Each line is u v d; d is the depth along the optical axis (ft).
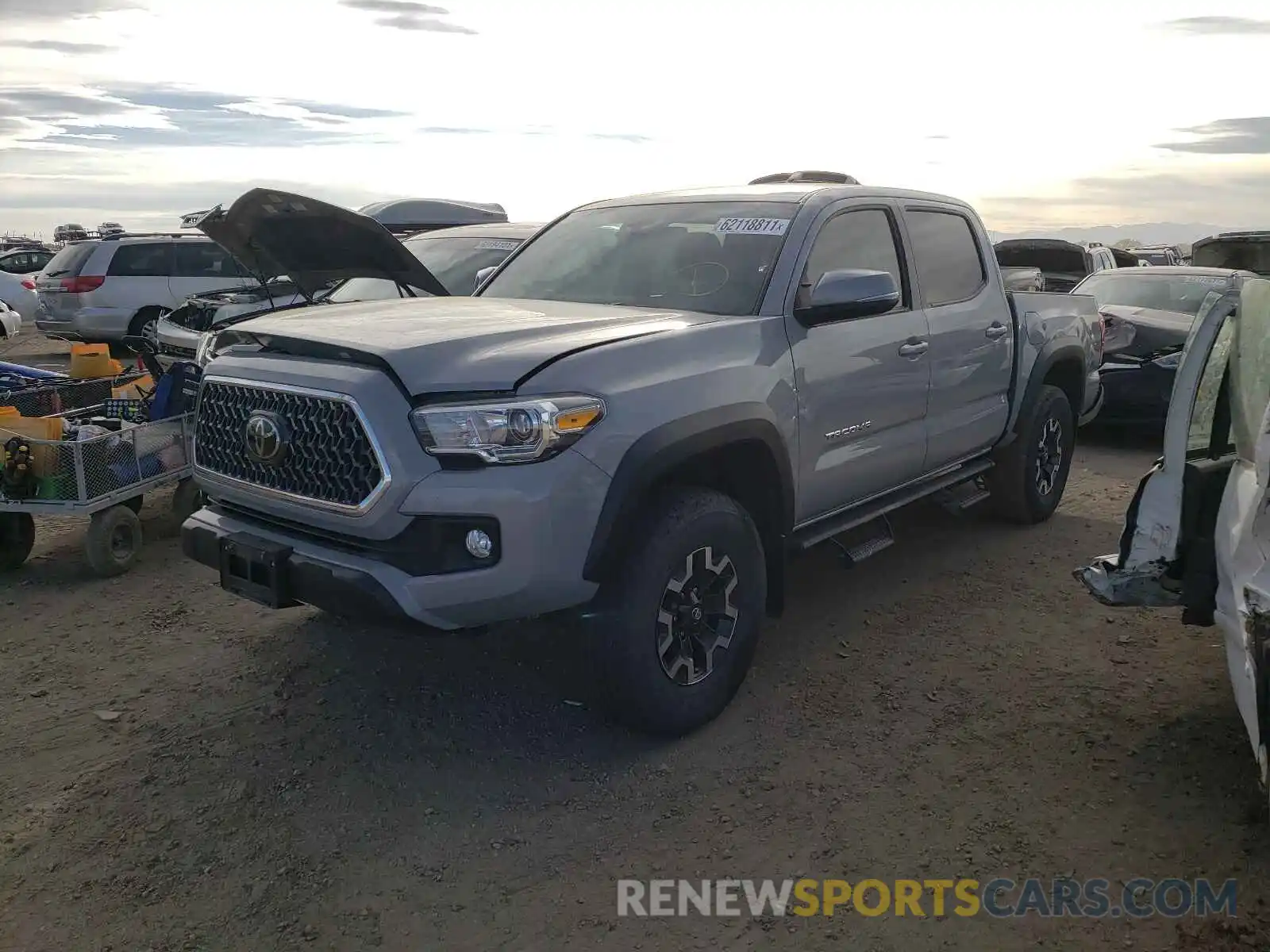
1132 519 11.65
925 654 14.84
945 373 16.76
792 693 13.60
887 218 16.19
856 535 15.64
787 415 13.10
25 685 13.83
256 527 11.96
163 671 14.26
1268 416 9.07
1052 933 8.96
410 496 10.35
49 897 9.47
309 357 11.54
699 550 11.94
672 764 11.82
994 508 21.04
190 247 51.47
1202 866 9.86
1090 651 14.93
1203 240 47.50
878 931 9.03
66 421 19.01
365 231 18.07
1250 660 9.19
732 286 13.84
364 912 9.30
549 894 9.56
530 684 13.85
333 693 13.57
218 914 9.27
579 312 13.16
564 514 10.48
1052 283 53.57
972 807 10.90
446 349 10.85
